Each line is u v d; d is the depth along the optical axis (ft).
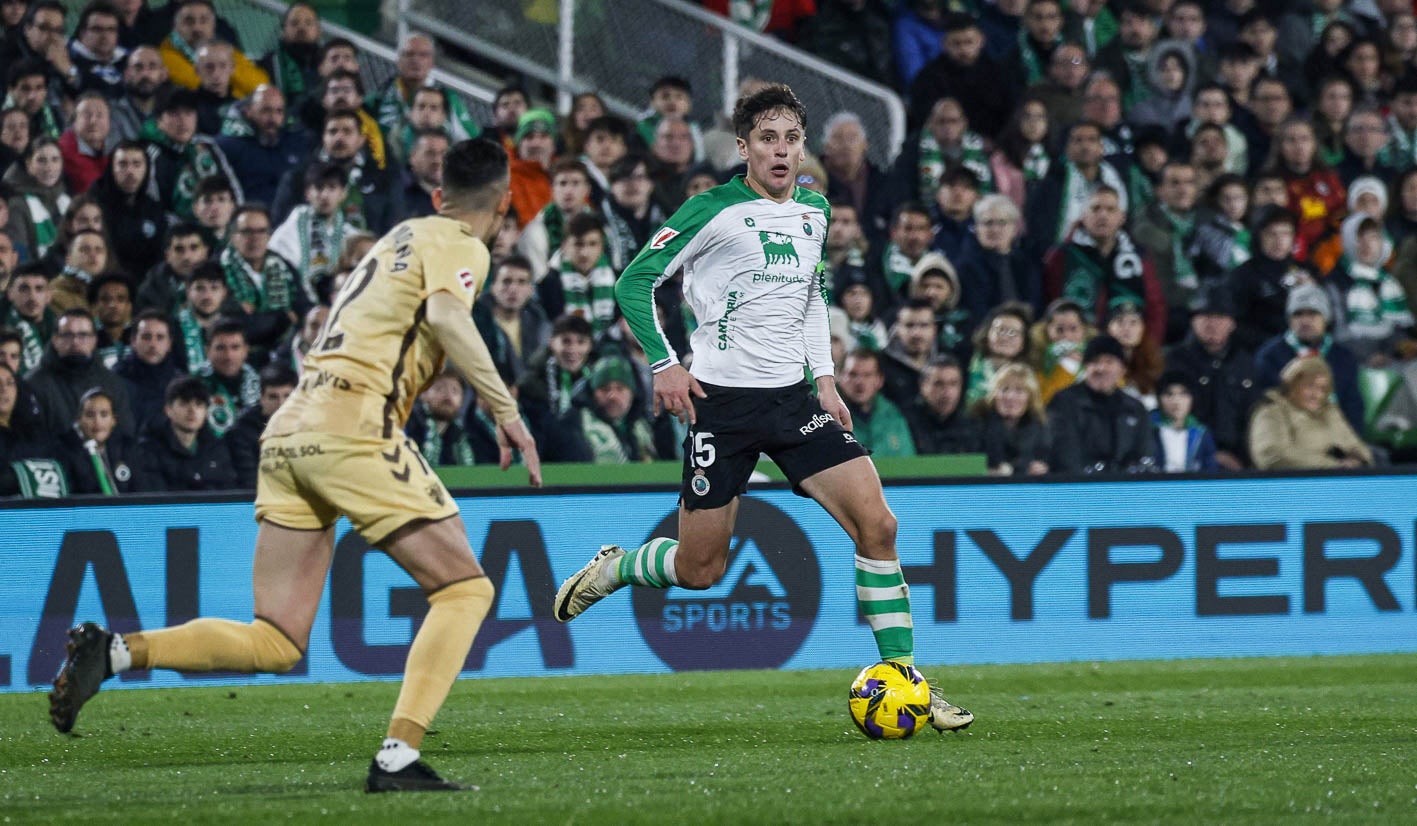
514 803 44.83
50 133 109.19
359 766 56.29
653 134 123.95
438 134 109.91
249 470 93.45
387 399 46.34
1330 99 137.49
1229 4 146.72
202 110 113.39
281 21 125.39
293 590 46.88
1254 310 117.39
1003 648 92.22
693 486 60.64
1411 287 126.11
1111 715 71.10
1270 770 52.49
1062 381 107.55
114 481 91.30
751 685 84.53
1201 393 112.37
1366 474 96.32
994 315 105.09
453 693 81.61
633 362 102.78
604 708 75.77
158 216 106.83
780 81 131.95
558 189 108.68
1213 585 94.63
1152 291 117.08
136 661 44.32
